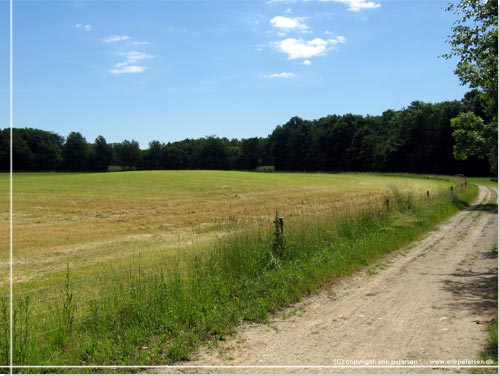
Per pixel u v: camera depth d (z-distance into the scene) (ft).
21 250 54.85
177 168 473.26
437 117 338.75
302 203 119.55
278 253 35.29
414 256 44.47
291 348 20.68
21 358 18.34
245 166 492.13
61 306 26.40
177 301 24.71
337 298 29.19
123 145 465.47
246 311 25.27
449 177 244.63
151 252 50.21
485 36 37.09
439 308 26.86
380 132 420.77
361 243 44.21
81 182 187.21
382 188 180.55
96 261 46.03
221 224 76.13
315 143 437.58
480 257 44.14
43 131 380.58
